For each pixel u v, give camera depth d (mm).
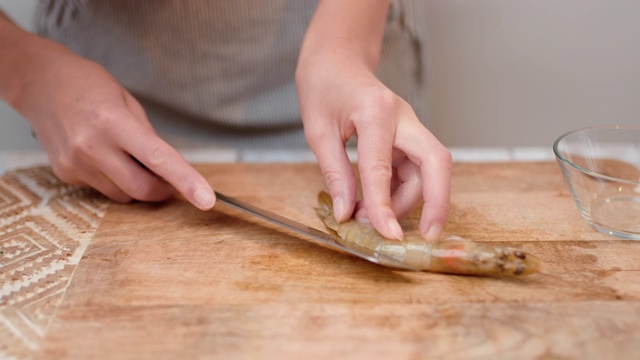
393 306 414
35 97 528
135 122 502
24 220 506
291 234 487
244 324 402
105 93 518
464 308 412
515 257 424
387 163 455
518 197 536
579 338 393
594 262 455
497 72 899
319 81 508
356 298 420
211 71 661
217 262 455
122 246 473
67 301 420
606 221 488
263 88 676
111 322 404
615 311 411
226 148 696
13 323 404
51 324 403
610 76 901
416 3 693
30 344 390
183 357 382
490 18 862
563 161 486
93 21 640
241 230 492
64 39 653
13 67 535
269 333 396
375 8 556
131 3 625
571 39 876
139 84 658
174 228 495
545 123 937
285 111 680
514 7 855
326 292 425
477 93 915
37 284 434
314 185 558
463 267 430
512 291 425
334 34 534
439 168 452
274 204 530
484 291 426
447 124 938
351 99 479
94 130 503
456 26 868
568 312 410
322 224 503
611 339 393
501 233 487
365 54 537
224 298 421
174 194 543
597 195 490
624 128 538
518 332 396
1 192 545
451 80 906
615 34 872
